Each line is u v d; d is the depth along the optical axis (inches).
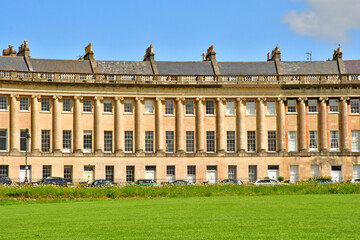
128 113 3469.5
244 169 3494.1
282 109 3531.0
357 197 1877.5
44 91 3353.8
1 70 3275.1
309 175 3499.0
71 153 3368.6
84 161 3378.4
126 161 3425.2
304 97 3533.5
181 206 1604.3
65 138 3398.1
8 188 2178.9
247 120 3535.9
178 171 3467.0
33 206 1764.3
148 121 3484.3
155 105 3486.7
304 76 3540.8
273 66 3673.7
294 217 1302.9
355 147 3550.7
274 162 3499.0
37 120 3339.1
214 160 3484.3
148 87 3472.0
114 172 3410.4
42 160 3326.8
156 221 1274.6
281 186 2306.8
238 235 1079.6
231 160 3494.1
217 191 2187.5
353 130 3550.7
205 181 3405.5
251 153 3501.5
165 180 3454.7
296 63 3690.9
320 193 2167.8
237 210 1466.5
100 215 1412.4
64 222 1289.4
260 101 3523.6
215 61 3656.5
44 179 3029.0
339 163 3506.4
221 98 3511.3
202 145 3494.1
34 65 3447.3
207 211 1454.2
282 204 1616.6
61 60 3511.3
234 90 3523.6
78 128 3388.3
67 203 1871.3
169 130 3499.0
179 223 1234.6
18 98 3324.3
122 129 3444.9
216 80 3518.7
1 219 1376.7
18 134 3319.4
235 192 2180.1
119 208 1587.1
